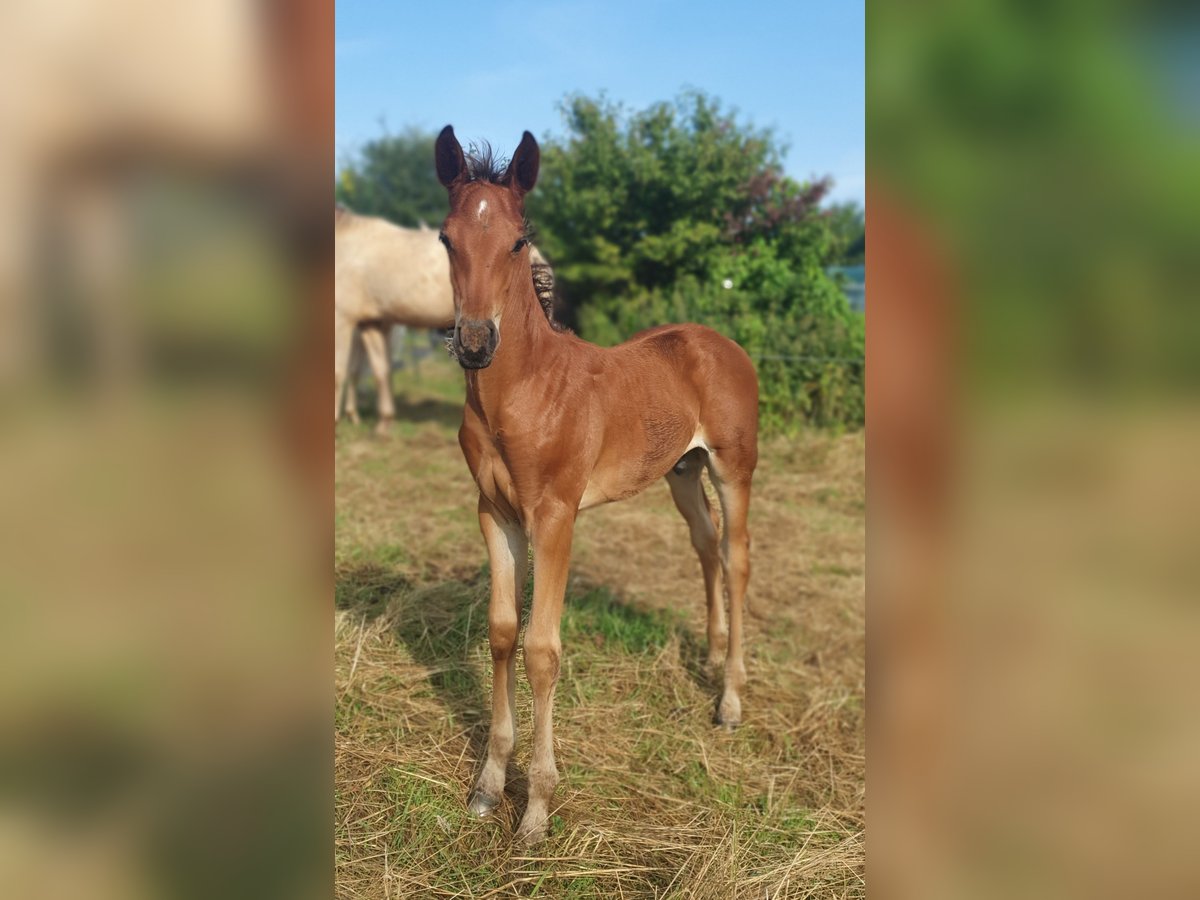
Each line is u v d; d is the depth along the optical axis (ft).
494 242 7.13
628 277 36.96
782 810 9.30
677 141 36.68
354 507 18.34
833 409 27.22
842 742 10.89
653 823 8.89
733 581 10.85
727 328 29.22
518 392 7.86
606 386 8.87
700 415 10.44
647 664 11.98
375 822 8.35
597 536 17.34
